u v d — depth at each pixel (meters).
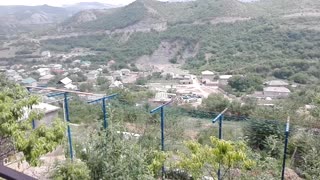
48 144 4.22
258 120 9.48
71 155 6.52
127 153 4.91
